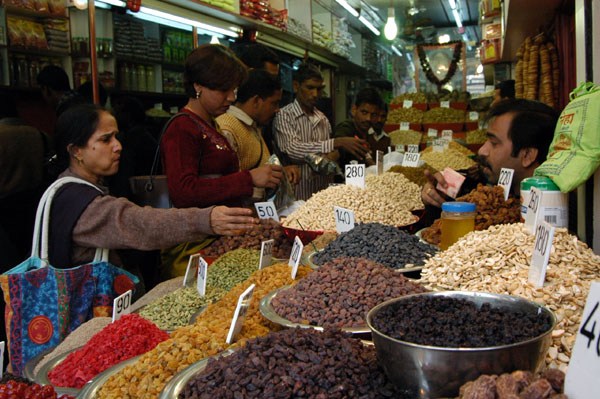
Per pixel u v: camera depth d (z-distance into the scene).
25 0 3.30
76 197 2.10
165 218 2.14
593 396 0.83
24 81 3.34
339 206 2.70
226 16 4.68
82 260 2.16
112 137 2.27
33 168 2.79
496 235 1.79
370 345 1.33
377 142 5.90
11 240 2.73
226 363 1.18
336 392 1.05
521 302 1.23
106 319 1.91
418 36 11.48
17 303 1.90
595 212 1.94
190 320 1.77
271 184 2.83
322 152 4.27
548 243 1.41
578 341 0.89
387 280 1.60
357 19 8.98
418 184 3.80
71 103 3.21
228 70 2.81
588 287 1.40
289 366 1.12
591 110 1.74
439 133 7.38
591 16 1.96
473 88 11.98
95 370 1.45
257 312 1.68
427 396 1.02
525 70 4.30
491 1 6.57
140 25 4.18
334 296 1.55
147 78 4.32
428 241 2.34
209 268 2.34
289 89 6.58
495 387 0.86
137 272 2.76
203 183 2.70
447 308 1.25
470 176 3.17
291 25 5.99
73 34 3.59
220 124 3.31
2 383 1.32
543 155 2.40
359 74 9.63
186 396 1.13
